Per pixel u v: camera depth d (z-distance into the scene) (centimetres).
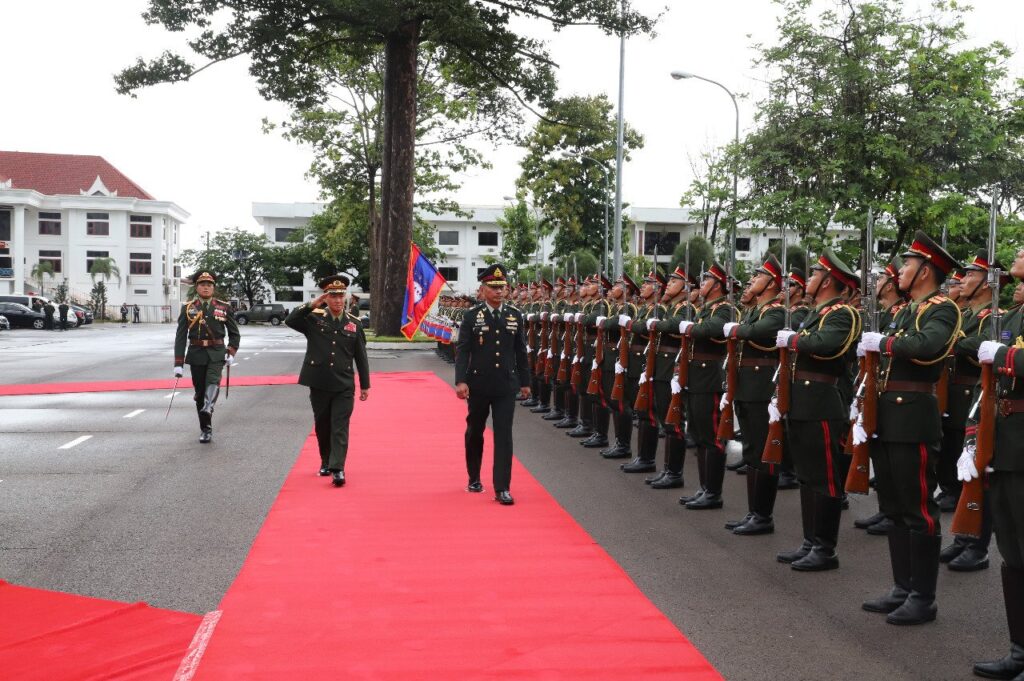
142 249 6938
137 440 1062
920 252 525
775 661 437
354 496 771
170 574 551
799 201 1598
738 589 546
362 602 500
